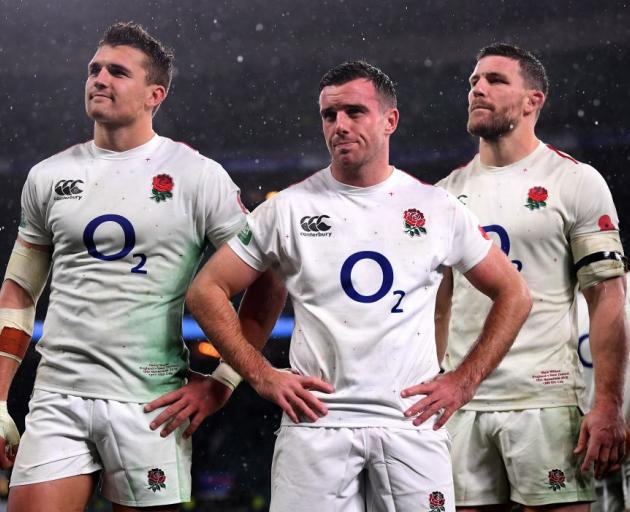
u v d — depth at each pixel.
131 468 8.26
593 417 8.82
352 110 7.87
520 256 9.16
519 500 8.99
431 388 7.64
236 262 7.98
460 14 27.19
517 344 9.05
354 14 27.70
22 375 22.25
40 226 8.77
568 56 26.69
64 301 8.45
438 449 7.81
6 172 27.89
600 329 9.02
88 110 8.63
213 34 28.09
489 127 9.34
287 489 7.67
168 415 8.30
